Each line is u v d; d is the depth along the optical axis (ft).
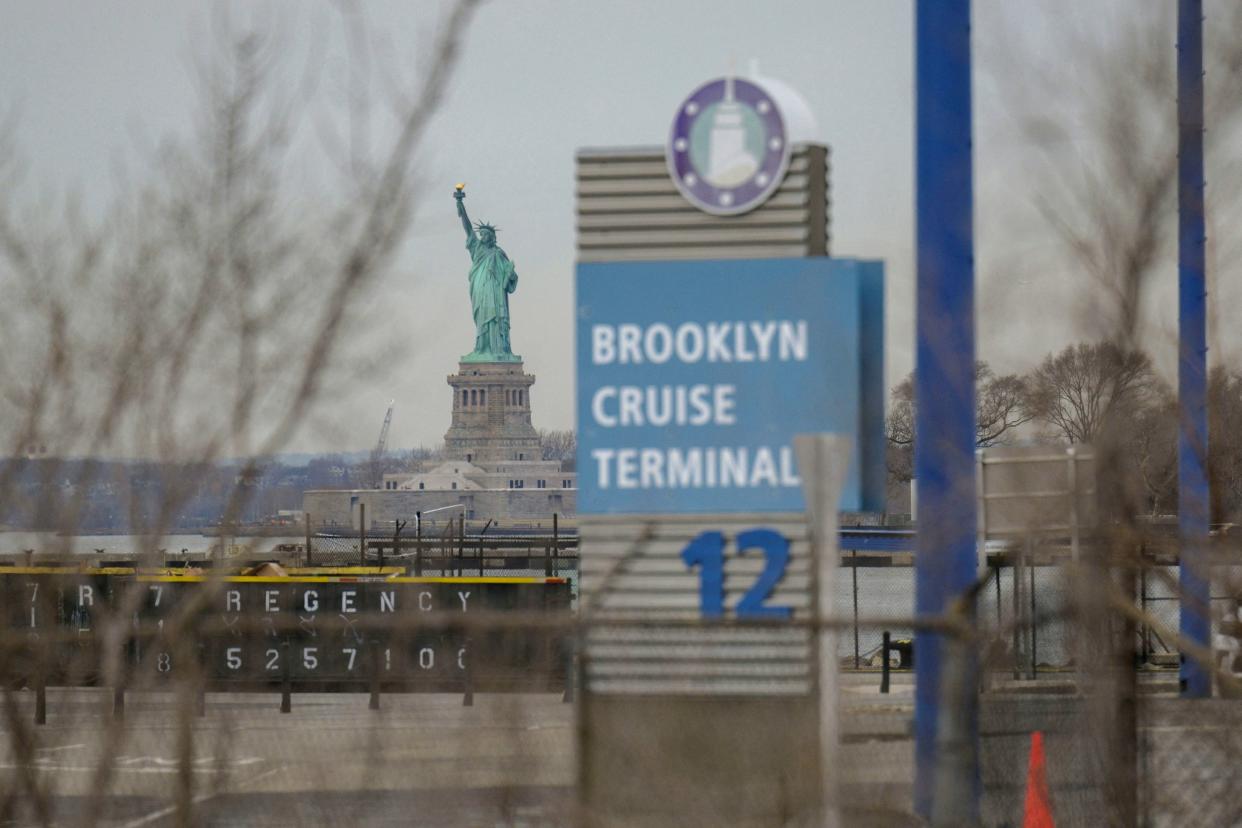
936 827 99.81
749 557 111.75
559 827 95.96
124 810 92.99
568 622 84.64
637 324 114.32
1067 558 99.60
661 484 113.19
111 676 92.07
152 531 90.63
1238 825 98.07
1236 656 123.03
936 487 110.83
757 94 114.42
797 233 113.91
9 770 93.66
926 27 114.42
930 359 111.86
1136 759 92.22
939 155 113.50
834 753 84.69
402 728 102.73
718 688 106.63
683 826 97.14
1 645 91.66
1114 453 88.74
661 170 115.14
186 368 88.89
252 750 109.19
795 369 113.29
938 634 96.68
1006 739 107.96
